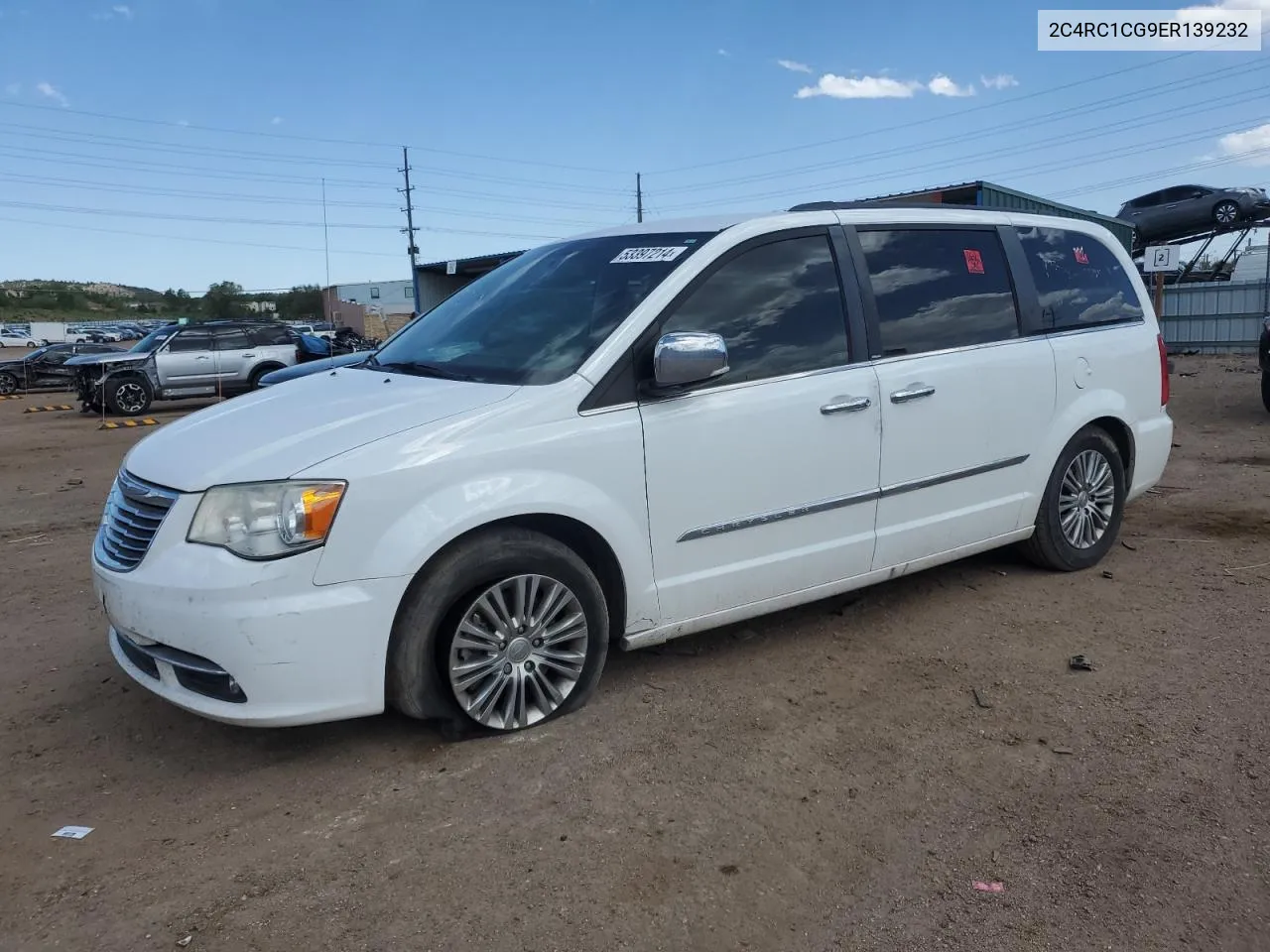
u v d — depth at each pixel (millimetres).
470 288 4738
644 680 3953
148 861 2783
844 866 2734
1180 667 4008
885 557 4348
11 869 2750
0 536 7066
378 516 3066
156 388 18484
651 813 2988
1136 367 5375
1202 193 25641
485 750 3381
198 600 2965
